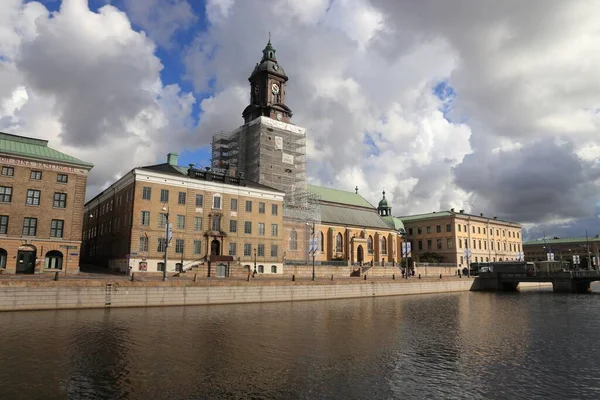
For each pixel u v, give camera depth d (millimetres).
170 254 69000
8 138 59344
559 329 39500
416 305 60531
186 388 20828
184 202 71562
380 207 142125
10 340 29391
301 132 106938
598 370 25078
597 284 140375
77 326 35062
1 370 22797
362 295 72188
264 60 108000
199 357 26438
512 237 157125
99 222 84625
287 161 103312
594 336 35844
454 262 131875
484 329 39188
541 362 26922
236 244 76688
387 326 39875
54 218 59219
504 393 21047
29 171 58156
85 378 21844
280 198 83938
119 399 19156
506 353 29328
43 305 43062
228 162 106375
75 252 60406
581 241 192625
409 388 21625
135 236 66062
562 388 21844
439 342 32875
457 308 57062
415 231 145625
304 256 98375
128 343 29469
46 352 26469
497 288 101062
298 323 40156
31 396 19188
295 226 97562
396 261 124750
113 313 42719
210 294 53438
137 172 67250
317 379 22734
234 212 77250
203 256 72250
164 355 26641
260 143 99312
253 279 65625
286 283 61219
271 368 24531
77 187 61250
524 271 101562
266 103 104312
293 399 19734
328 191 128500
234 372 23594
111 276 60875
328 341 32250
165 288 50188
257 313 46500
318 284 65562
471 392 21156
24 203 57375
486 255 143375
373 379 22953
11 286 41781
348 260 105188
